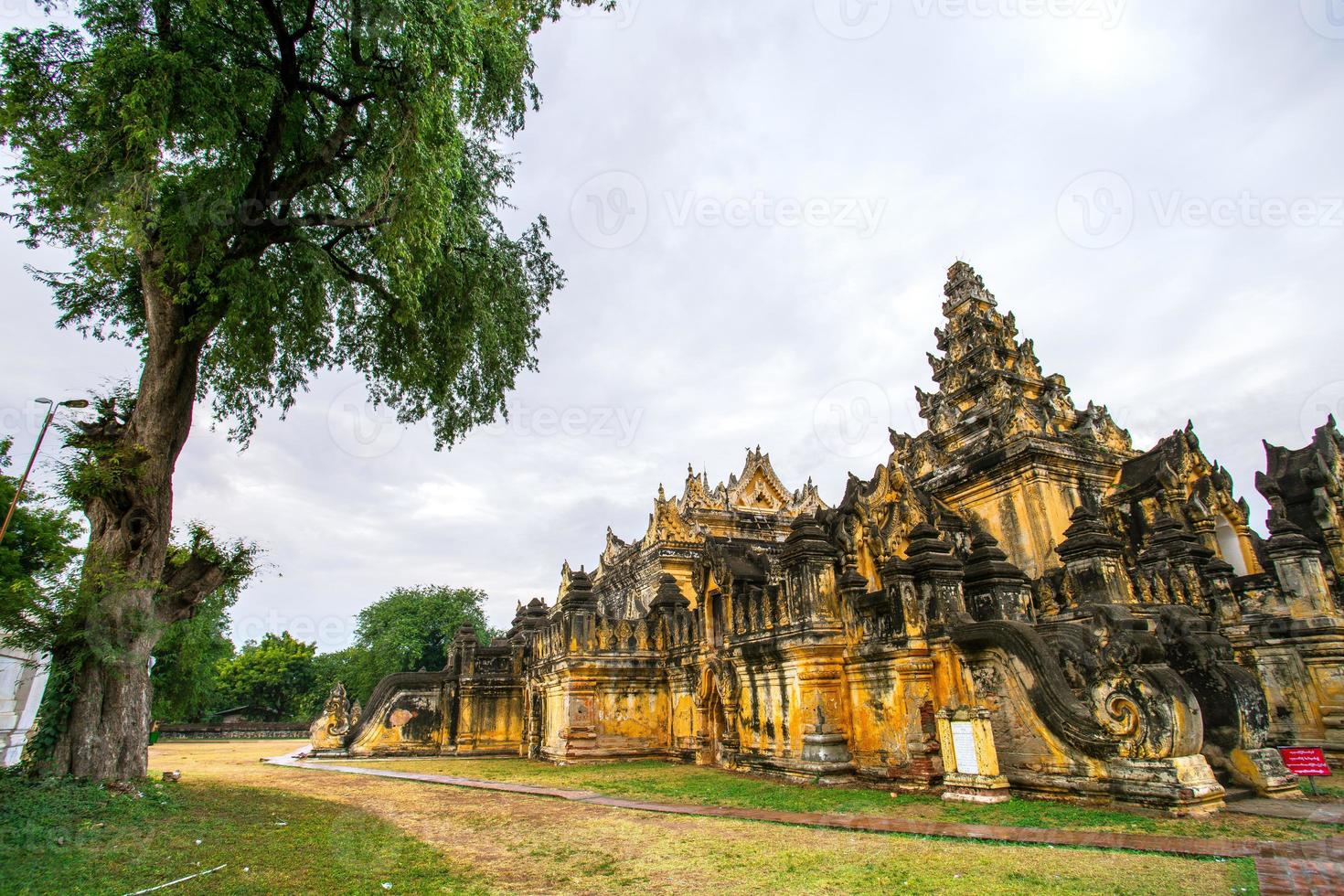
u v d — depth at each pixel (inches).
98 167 581.3
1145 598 835.4
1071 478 1106.1
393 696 1401.3
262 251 740.7
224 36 668.1
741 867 396.8
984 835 440.1
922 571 682.8
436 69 655.8
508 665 1476.4
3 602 564.4
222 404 906.1
